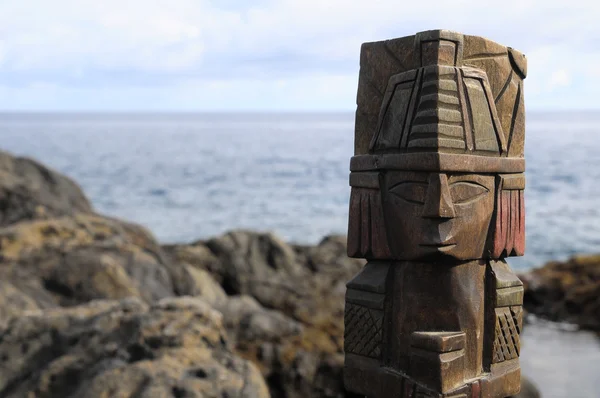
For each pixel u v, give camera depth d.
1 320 7.01
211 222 30.66
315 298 12.03
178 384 5.41
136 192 41.09
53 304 8.73
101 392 5.34
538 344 12.66
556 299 15.29
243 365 5.85
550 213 32.91
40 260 9.45
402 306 4.15
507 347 4.27
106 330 6.20
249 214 33.03
